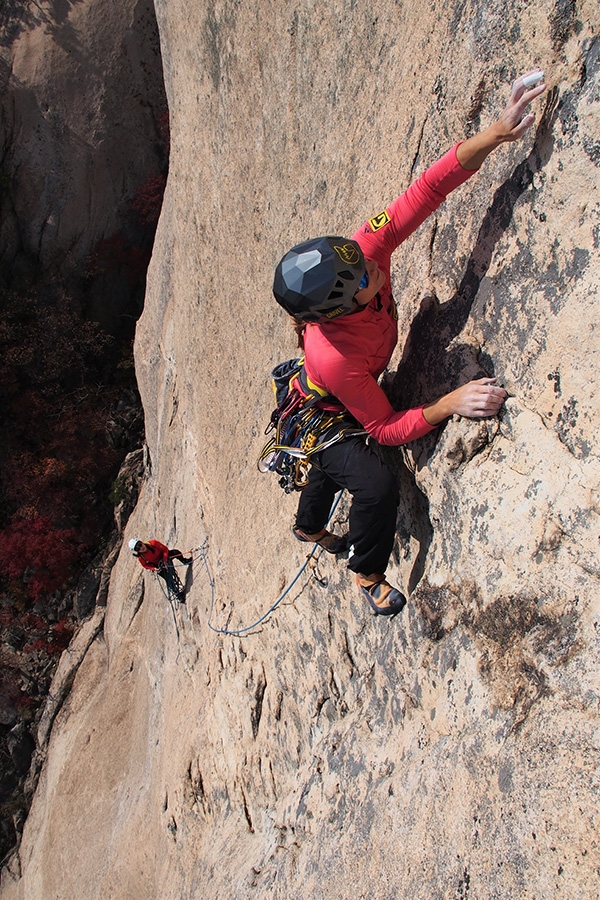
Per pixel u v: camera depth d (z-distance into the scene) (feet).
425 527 10.64
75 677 53.98
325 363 8.89
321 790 12.65
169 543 34.99
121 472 65.00
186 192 26.99
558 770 7.23
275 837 14.42
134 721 38.96
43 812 46.37
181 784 23.99
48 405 66.80
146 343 38.75
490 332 9.00
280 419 10.15
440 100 10.19
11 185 64.85
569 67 7.75
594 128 7.47
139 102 65.87
